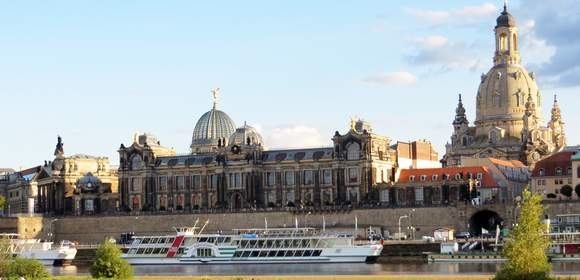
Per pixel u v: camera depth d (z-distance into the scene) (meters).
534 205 169.25
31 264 198.25
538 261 167.62
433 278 194.50
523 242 167.88
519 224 169.50
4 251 197.38
